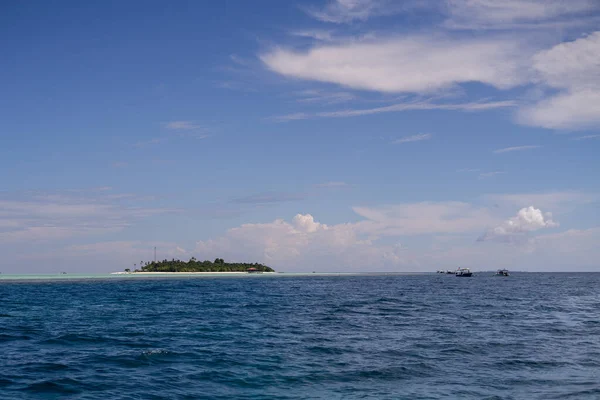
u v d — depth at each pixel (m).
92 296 88.62
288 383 22.30
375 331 39.16
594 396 20.27
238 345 32.06
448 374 24.05
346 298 84.06
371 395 20.44
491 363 26.59
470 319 48.50
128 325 42.91
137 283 171.12
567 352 29.91
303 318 49.06
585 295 97.25
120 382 22.44
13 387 21.62
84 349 30.64
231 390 21.16
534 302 74.69
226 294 97.50
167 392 20.84
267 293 102.56
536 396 20.28
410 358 27.88
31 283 166.00
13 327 41.38
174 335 36.69
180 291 110.00
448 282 196.62
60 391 21.02
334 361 26.94
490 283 181.50
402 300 78.25
